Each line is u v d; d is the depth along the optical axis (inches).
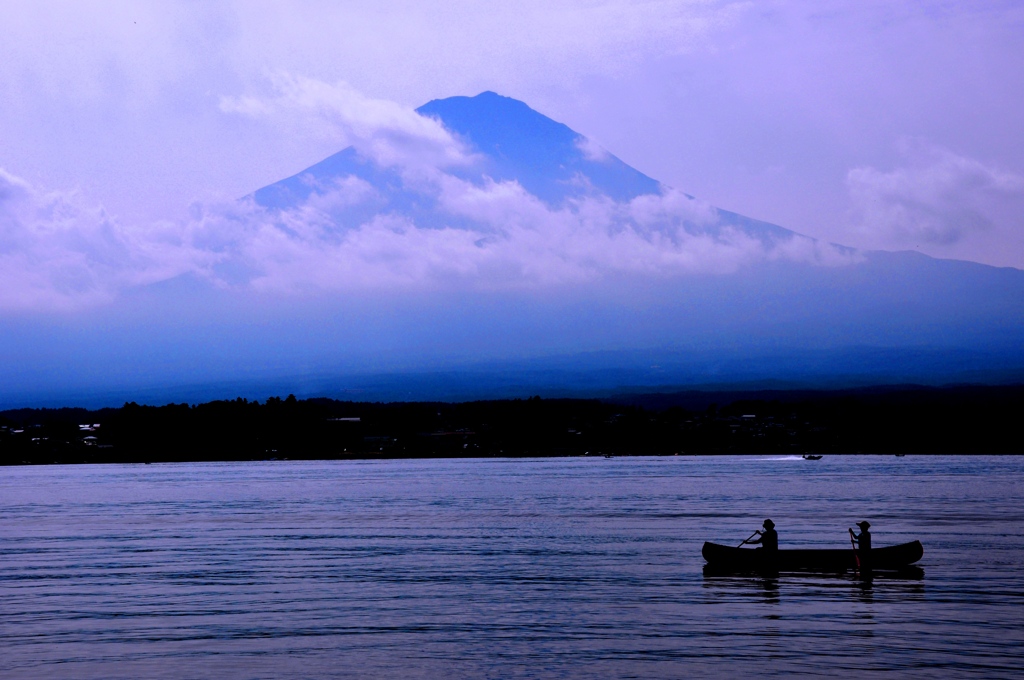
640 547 3075.8
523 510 4835.1
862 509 4571.9
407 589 2265.0
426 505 5334.6
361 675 1513.3
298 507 5290.4
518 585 2303.2
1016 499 5241.1
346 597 2164.1
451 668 1542.8
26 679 1502.2
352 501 5797.2
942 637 1697.8
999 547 2915.8
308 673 1525.6
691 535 3449.8
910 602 2007.9
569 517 4335.6
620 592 2176.4
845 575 2357.3
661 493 6200.8
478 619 1900.8
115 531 3880.4
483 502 5531.5
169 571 2610.7
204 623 1887.3
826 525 3727.9
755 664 1541.6
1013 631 1739.7
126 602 2122.3
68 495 6683.1
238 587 2316.7
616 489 6801.2
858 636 1710.1
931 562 2568.9
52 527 4106.8
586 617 1903.3
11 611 2022.6
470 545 3196.4
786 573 2409.0
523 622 1865.2
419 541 3348.9
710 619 1862.7
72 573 2583.7
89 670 1546.5
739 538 3324.3
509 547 3120.1
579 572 2503.7
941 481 7539.4
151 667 1565.0
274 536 3595.0
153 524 4229.8
